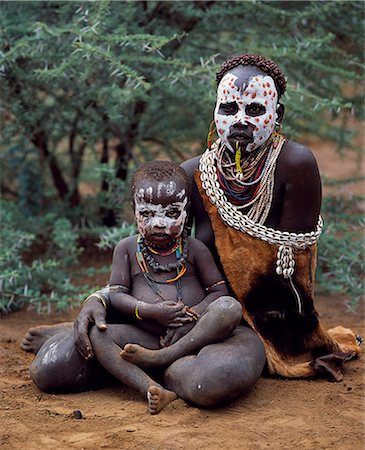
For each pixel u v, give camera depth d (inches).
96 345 182.5
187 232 197.0
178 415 172.9
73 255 302.2
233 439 161.0
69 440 160.9
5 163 356.2
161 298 187.0
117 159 343.6
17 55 278.8
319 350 204.2
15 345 232.5
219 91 189.5
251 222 190.9
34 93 321.4
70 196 361.7
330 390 190.9
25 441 160.7
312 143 622.8
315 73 328.5
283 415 175.0
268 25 321.7
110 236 263.1
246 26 323.6
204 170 194.2
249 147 187.8
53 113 326.3
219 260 197.0
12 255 273.1
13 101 316.8
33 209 355.3
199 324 180.4
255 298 197.0
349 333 218.5
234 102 186.1
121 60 285.3
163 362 181.2
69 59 272.8
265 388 191.5
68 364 186.2
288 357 201.9
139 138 340.5
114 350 181.8
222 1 319.9
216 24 322.7
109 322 194.4
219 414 175.3
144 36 260.1
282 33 319.0
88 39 273.7
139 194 183.3
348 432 165.8
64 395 188.4
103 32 289.0
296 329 202.7
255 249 192.5
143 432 163.3
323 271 319.0
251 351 179.2
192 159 199.9
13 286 274.2
